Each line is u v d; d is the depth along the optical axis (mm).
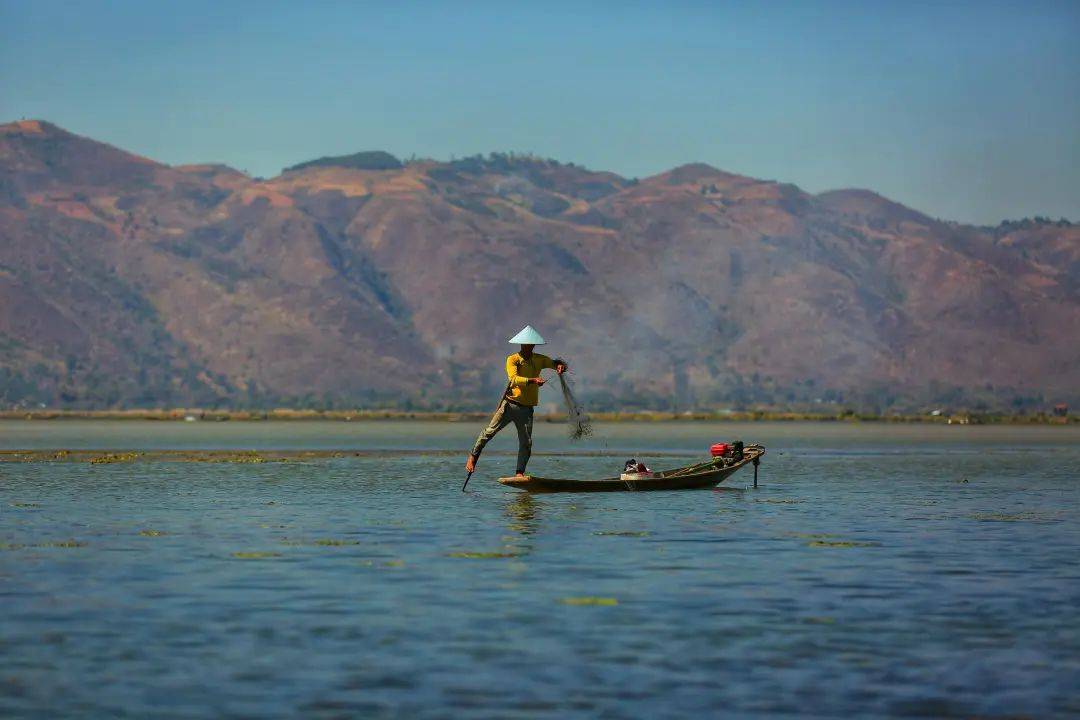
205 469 94500
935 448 172750
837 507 63750
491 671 27500
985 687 26422
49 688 26047
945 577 39469
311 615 33000
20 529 50781
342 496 68500
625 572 40062
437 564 41469
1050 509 63625
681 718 24312
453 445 171625
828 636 30859
